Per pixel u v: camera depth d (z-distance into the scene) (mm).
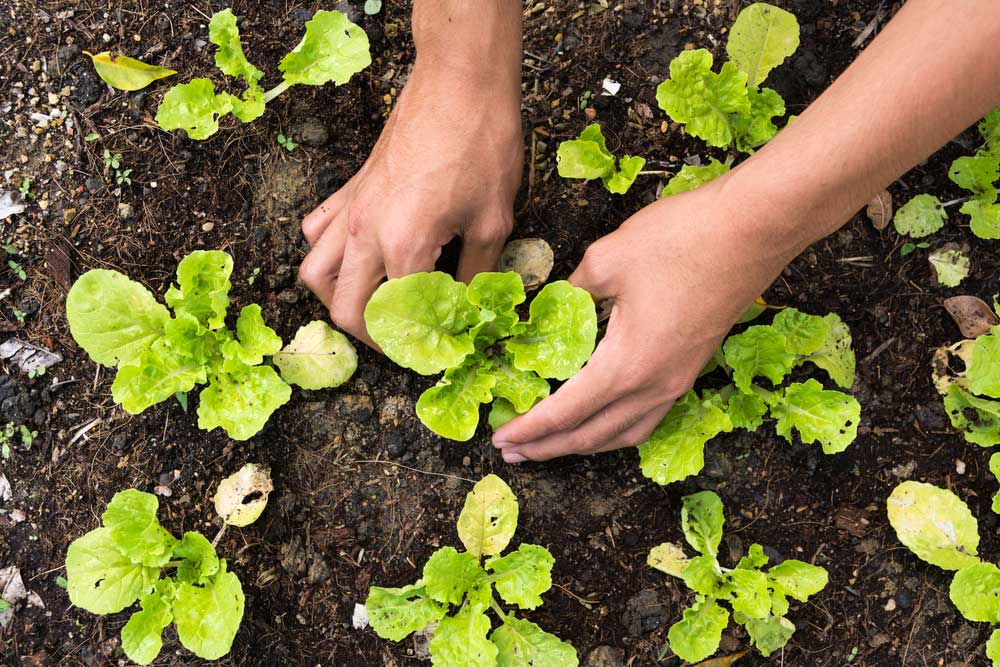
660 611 1139
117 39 1152
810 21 1156
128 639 1091
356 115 1151
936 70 938
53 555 1131
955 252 1152
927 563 1147
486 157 1043
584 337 1068
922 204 1147
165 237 1143
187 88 1120
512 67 1053
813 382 1107
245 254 1145
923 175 1157
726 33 1154
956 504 1129
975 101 948
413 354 1064
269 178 1146
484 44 1032
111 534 1096
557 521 1141
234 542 1133
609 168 1126
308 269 1089
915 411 1153
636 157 1131
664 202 1037
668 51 1154
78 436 1136
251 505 1123
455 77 1035
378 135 1152
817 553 1147
